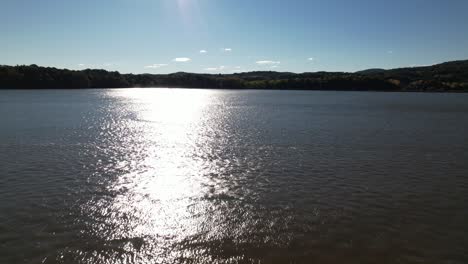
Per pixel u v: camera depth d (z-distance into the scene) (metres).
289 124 52.97
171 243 15.35
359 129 47.66
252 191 21.67
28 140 37.19
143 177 24.42
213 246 15.12
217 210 18.78
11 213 17.88
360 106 91.31
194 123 54.59
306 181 23.66
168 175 25.00
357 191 21.72
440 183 23.36
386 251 14.80
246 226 16.92
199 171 26.09
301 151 32.94
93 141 37.44
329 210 18.80
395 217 18.00
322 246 15.12
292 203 19.75
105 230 16.41
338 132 44.81
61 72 195.62
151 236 15.93
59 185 22.28
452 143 37.34
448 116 66.50
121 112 71.88
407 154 31.83
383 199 20.41
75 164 27.44
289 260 14.10
